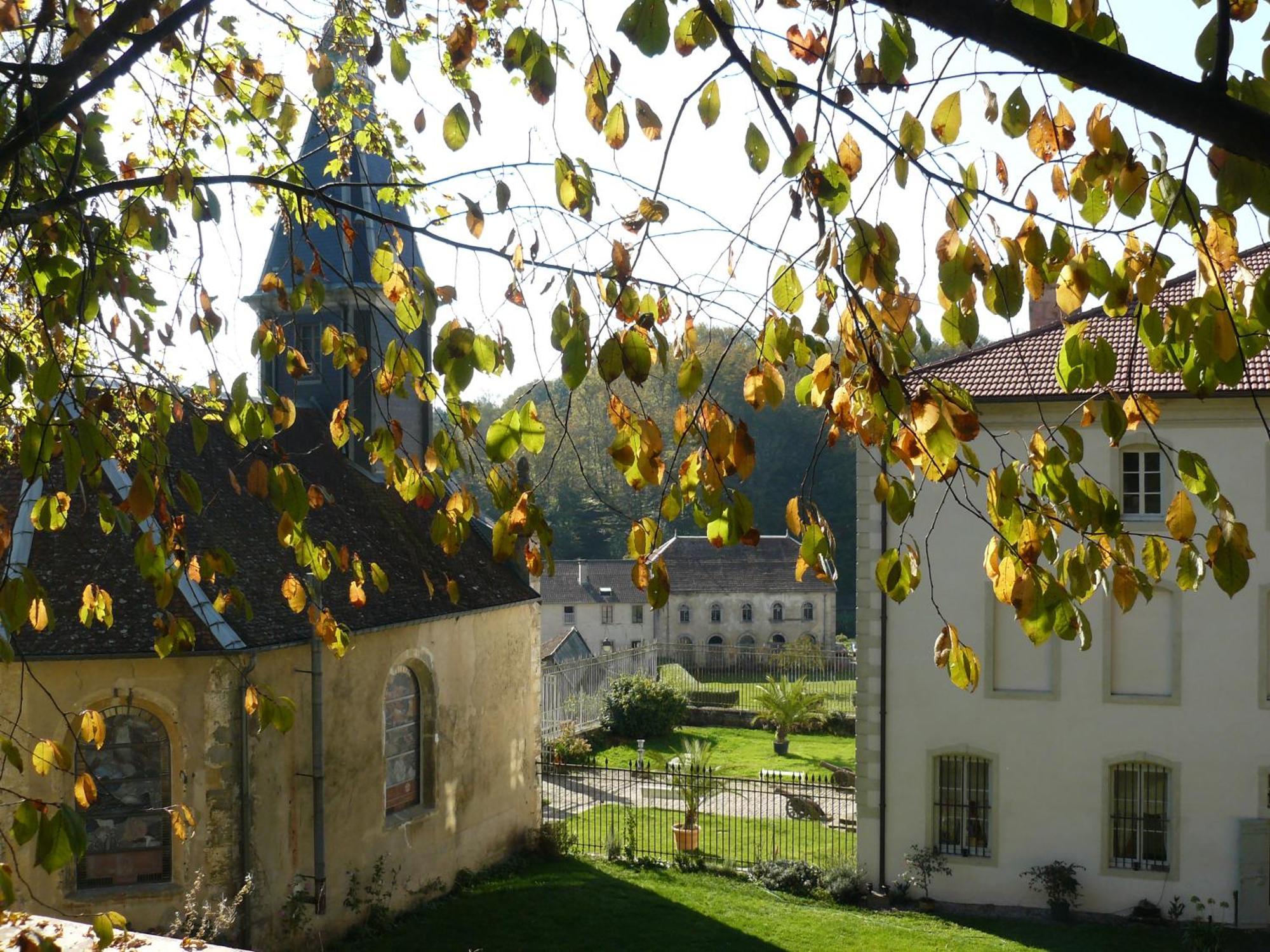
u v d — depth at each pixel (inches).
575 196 156.6
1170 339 134.9
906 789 816.9
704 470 142.4
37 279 201.8
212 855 613.0
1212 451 755.4
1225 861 762.8
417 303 186.9
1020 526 147.8
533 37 150.9
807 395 154.0
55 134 209.3
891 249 139.1
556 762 1015.0
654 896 817.5
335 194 726.5
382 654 751.7
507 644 929.5
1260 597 758.5
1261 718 759.7
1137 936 735.7
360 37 248.8
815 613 2561.5
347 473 939.3
